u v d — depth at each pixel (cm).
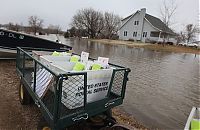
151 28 4956
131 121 493
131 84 874
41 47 998
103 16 6631
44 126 329
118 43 4259
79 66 388
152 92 784
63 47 1071
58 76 266
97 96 350
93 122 362
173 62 1859
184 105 673
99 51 2338
